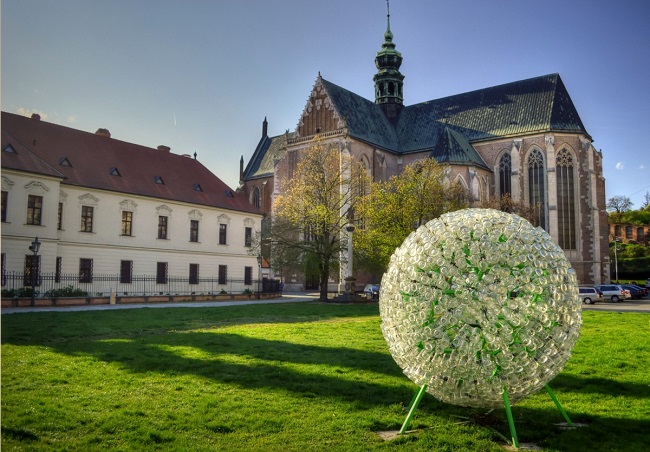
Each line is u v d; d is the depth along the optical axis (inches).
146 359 564.1
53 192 1784.0
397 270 350.9
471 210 365.1
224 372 502.9
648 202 5595.5
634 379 483.8
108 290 1978.3
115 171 2098.9
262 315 1190.3
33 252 1569.9
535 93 3085.6
